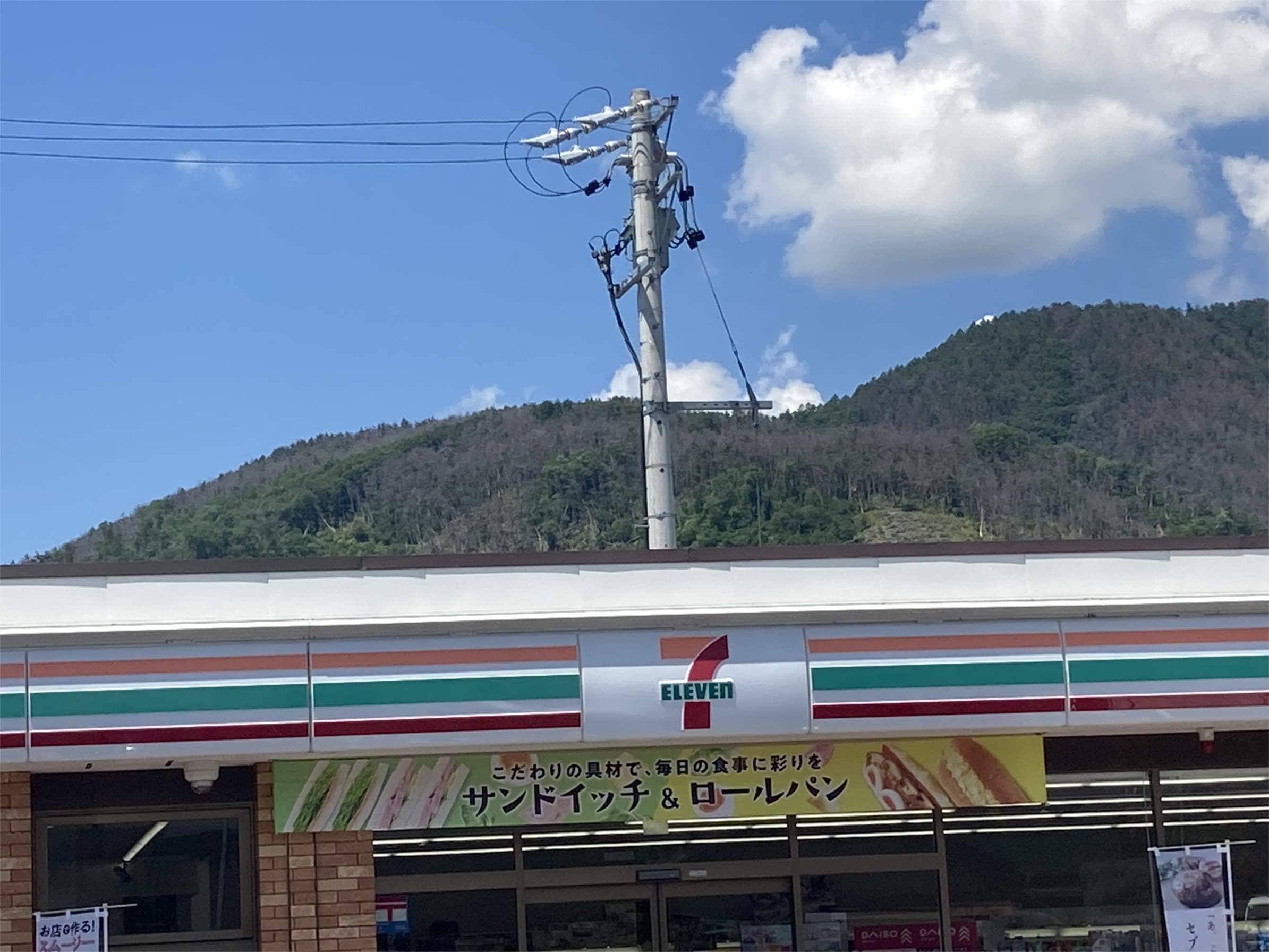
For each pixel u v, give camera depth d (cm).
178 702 1140
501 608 1214
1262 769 1373
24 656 1128
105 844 1240
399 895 1274
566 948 1288
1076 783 1354
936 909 1323
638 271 1933
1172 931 1312
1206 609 1248
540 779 1255
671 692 1188
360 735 1156
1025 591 1262
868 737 1255
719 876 1309
